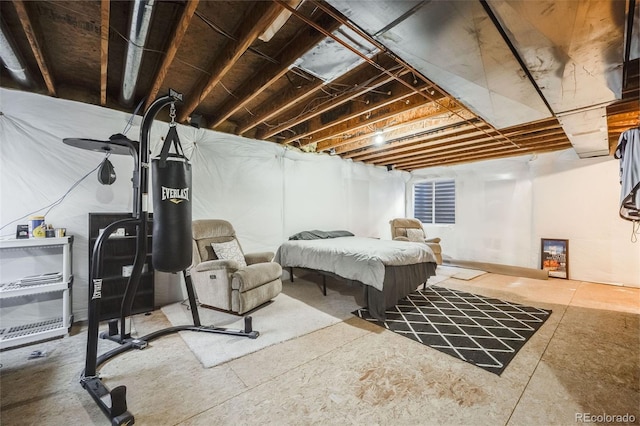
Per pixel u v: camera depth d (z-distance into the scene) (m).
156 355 2.07
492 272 5.08
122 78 2.32
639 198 2.08
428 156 5.26
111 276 2.77
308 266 3.76
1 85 2.40
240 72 2.48
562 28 1.38
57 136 2.63
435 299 3.50
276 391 1.67
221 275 2.86
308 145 4.75
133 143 2.28
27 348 2.20
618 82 1.89
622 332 2.51
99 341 2.30
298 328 2.56
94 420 1.45
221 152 3.73
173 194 2.10
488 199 5.48
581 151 3.76
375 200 6.09
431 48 1.59
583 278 4.46
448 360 2.03
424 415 1.48
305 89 2.52
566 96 2.11
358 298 3.50
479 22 1.36
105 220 2.82
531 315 2.93
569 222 4.61
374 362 2.00
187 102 2.96
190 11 1.47
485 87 2.04
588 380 1.79
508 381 1.78
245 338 2.35
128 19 1.62
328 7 1.59
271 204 4.28
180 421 1.43
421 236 5.45
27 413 1.49
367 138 4.33
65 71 2.47
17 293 2.20
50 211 2.60
